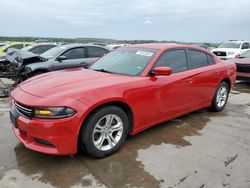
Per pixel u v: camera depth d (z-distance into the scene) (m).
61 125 2.87
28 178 2.86
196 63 4.79
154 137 4.05
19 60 7.15
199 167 3.18
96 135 3.26
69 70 4.35
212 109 5.45
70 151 2.99
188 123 4.75
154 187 2.76
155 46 4.42
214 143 3.90
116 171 3.04
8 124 4.49
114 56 4.58
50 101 2.89
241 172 3.09
